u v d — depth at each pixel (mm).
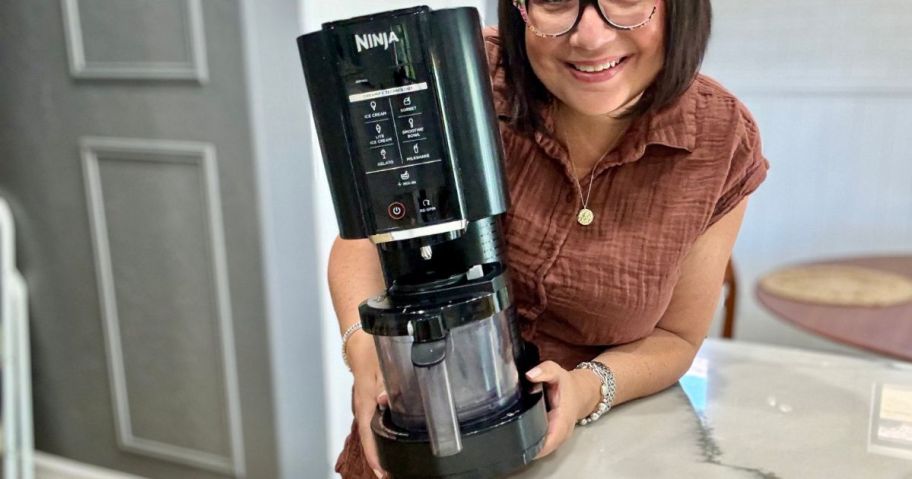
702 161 781
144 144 1795
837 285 1930
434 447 604
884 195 2350
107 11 1732
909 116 2258
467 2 967
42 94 1890
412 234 620
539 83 793
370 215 620
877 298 1824
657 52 719
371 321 626
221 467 1997
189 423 2010
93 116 1843
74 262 2008
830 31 2266
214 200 1753
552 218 809
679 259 797
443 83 597
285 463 1903
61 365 2145
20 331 2033
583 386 777
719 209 816
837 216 2422
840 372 930
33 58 1866
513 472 740
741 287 2576
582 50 688
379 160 608
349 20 592
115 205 1899
